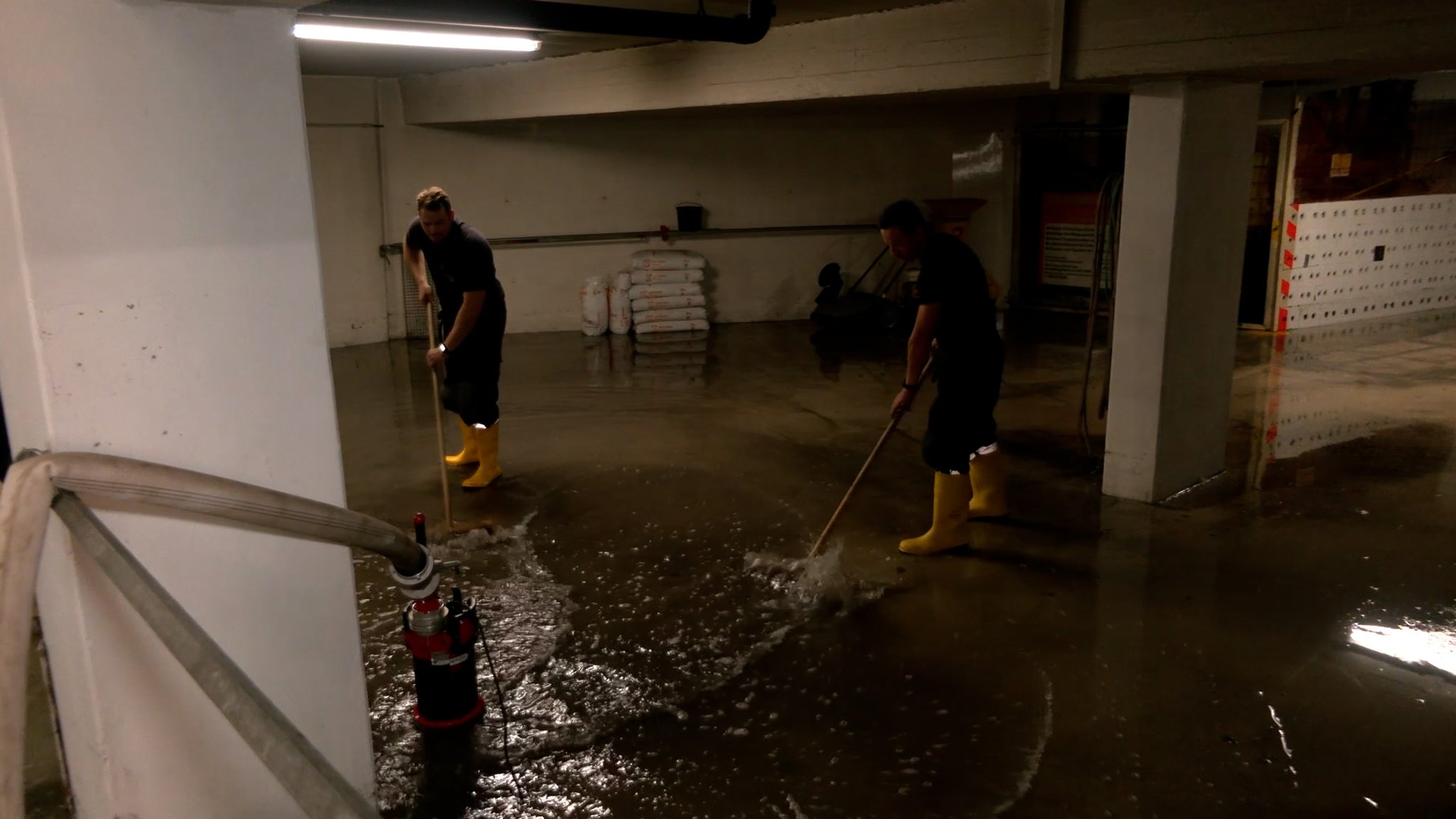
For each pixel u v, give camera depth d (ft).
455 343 14.89
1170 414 15.21
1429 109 28.71
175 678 6.28
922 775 8.92
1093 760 9.08
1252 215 28.50
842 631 11.62
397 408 22.15
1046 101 31.07
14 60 5.35
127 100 5.78
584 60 22.45
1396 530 14.15
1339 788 8.59
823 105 22.40
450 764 9.18
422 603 9.47
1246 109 15.08
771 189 32.14
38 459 5.18
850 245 33.14
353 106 28.09
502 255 30.30
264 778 6.80
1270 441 18.47
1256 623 11.58
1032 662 10.84
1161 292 14.56
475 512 15.62
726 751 9.34
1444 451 17.61
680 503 15.92
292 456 6.86
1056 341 28.07
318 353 6.89
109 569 5.08
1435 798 8.41
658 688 10.44
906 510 15.49
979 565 13.35
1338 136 27.66
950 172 33.50
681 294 30.58
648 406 21.94
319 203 27.89
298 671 7.11
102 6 5.61
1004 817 8.34
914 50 15.30
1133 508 15.29
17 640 4.56
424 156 29.30
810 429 19.85
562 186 30.58
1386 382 22.68
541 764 9.16
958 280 12.89
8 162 5.41
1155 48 12.60
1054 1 13.30
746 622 11.88
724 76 18.93
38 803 6.79
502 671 10.81
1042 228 32.55
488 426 16.40
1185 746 9.25
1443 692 10.07
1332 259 28.84
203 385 6.35
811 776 8.94
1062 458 17.84
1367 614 11.74
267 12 6.29
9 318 5.81
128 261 5.91
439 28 16.94
